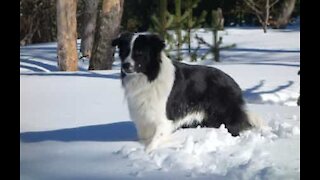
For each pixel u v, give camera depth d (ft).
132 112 17.61
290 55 39.52
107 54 33.81
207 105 18.10
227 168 14.60
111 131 18.42
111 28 33.50
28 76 28.25
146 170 14.73
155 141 17.11
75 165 15.37
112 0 33.24
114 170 14.84
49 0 60.59
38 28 62.90
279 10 66.85
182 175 14.21
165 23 31.22
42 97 22.80
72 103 21.76
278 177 13.69
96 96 22.89
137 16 60.49
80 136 18.03
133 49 17.16
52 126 18.95
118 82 25.99
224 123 18.22
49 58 42.65
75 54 34.32
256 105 21.27
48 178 14.30
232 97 18.26
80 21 60.29
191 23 32.24
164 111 17.43
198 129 18.08
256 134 17.66
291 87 24.79
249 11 65.77
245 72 28.50
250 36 56.70
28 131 18.45
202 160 15.33
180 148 16.56
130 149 16.74
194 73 17.99
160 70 17.42
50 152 16.76
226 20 70.74
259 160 15.15
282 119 19.13
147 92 17.35
